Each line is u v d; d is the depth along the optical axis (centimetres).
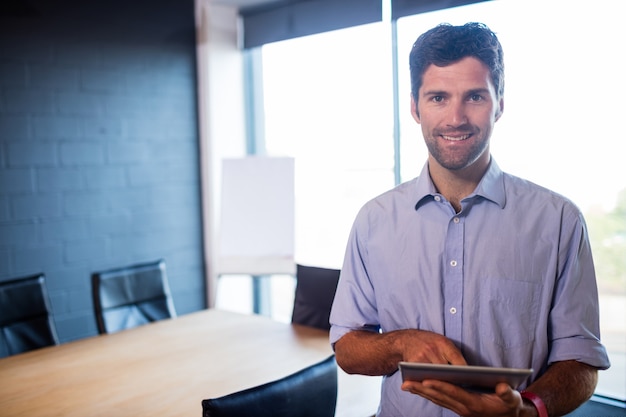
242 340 246
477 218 117
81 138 374
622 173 301
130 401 186
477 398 99
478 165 117
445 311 117
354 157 393
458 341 116
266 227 397
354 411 179
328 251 423
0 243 342
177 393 192
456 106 108
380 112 370
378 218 126
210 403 127
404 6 339
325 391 153
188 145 435
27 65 349
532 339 115
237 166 404
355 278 131
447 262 118
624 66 289
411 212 123
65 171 368
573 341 112
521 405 99
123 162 396
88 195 379
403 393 122
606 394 295
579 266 115
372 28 366
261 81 450
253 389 136
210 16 425
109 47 386
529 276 114
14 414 178
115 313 280
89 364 221
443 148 111
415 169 356
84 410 179
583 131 304
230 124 445
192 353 231
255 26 432
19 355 233
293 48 421
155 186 415
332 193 413
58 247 367
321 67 404
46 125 358
